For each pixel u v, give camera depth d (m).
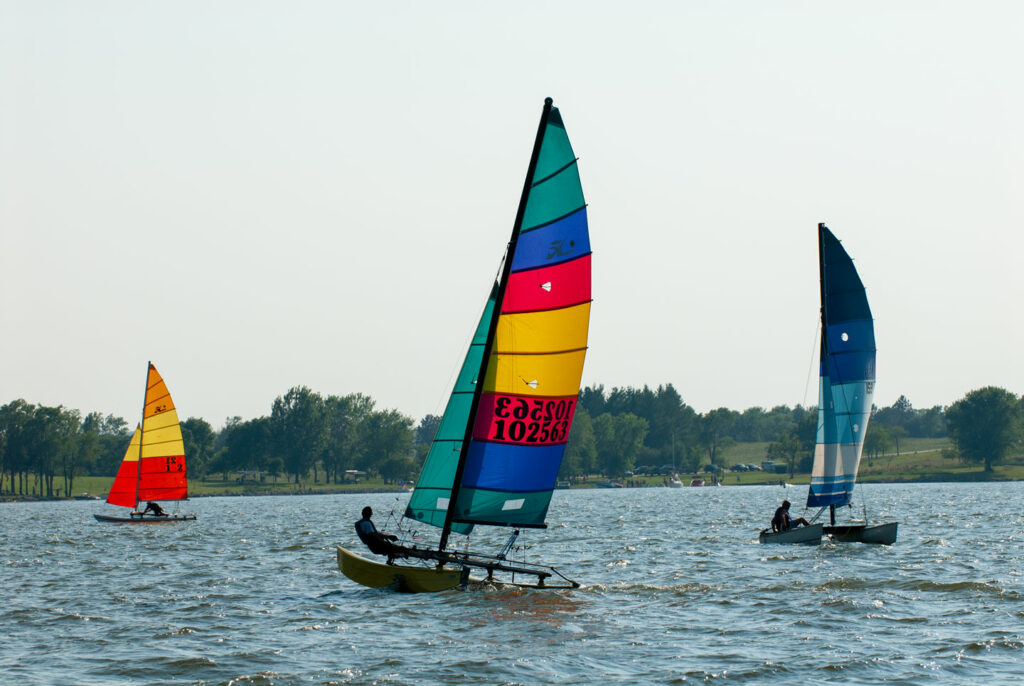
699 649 75.19
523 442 94.81
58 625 88.50
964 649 74.00
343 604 96.12
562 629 82.56
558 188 94.00
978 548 147.50
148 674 69.69
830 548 148.00
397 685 65.94
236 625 86.81
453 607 92.38
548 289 94.06
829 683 65.69
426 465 97.69
